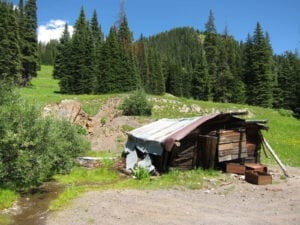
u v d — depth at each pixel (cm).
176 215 1471
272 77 8625
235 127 2588
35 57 7262
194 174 2330
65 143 2450
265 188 2017
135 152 2731
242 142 2566
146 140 2584
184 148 2467
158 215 1467
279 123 5600
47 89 6988
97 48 7762
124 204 1625
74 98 5334
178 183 2095
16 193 1830
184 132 2383
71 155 2631
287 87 8506
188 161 2477
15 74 6309
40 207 1630
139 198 1741
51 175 2288
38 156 1927
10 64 6194
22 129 1872
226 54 8525
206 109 5756
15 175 1900
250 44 8275
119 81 7081
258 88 7988
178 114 5353
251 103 8156
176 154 2430
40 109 2097
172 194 1839
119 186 2034
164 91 10056
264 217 1467
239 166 2402
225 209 1583
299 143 4431
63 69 6856
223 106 6044
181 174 2316
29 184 1995
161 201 1692
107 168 2636
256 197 1819
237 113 2503
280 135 4866
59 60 8925
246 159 2677
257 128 2738
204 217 1452
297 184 2152
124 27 9456
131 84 7425
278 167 2908
